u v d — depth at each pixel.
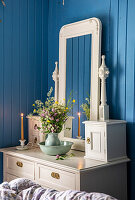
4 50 2.90
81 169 2.08
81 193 1.62
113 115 2.57
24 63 3.05
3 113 2.91
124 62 2.48
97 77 2.59
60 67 2.95
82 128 2.71
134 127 2.40
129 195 2.45
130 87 2.43
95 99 2.60
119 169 2.37
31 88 3.11
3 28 2.89
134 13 2.41
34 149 2.83
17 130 3.02
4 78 2.90
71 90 2.84
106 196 1.53
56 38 3.11
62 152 2.51
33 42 3.12
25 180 1.91
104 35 2.64
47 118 2.58
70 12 2.96
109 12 2.60
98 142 2.34
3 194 1.75
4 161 2.84
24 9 3.04
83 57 2.72
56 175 2.27
